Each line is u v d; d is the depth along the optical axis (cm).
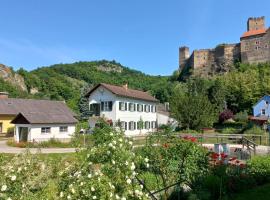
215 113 4366
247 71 10219
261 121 5228
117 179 584
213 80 10156
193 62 13575
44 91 12644
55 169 827
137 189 590
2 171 605
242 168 1127
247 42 11888
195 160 1001
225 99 7806
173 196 905
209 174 989
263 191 1005
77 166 669
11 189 565
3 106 4356
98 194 541
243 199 927
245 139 2334
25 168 662
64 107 4219
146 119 5091
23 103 4509
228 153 1872
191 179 960
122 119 4319
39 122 3450
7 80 12069
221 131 4881
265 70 10000
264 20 12300
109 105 4244
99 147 646
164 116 5562
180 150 982
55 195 584
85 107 5528
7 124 4369
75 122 3884
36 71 14688
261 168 1206
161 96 10150
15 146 3073
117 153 623
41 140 3253
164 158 970
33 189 667
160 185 918
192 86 7169
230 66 12212
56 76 14512
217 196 916
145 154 948
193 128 4134
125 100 4416
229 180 1012
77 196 545
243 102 7881
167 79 15538
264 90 7894
